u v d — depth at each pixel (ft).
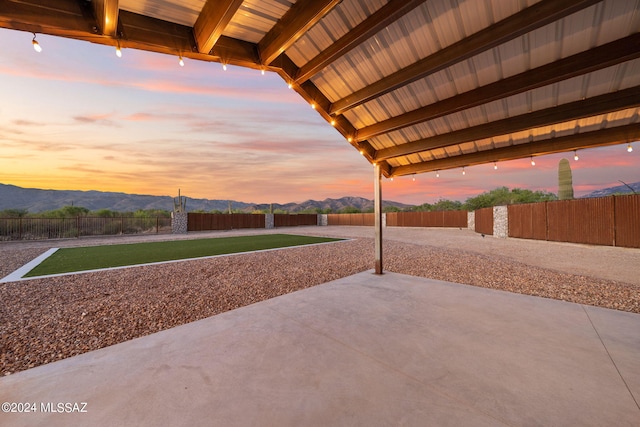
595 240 32.91
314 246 35.58
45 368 6.88
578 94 10.49
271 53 10.05
